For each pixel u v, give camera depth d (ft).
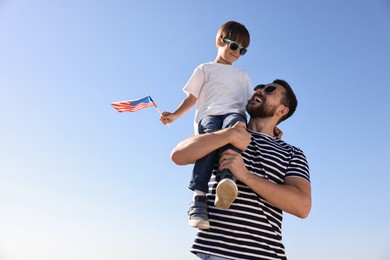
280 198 3.54
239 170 3.66
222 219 3.57
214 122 4.62
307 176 3.90
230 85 5.13
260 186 3.55
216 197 3.50
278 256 3.53
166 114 5.06
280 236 3.76
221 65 5.35
